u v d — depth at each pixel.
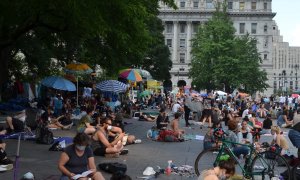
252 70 84.81
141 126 26.66
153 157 14.63
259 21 131.88
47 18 20.94
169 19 133.25
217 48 83.19
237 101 46.28
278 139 14.20
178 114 19.83
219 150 11.12
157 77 83.25
